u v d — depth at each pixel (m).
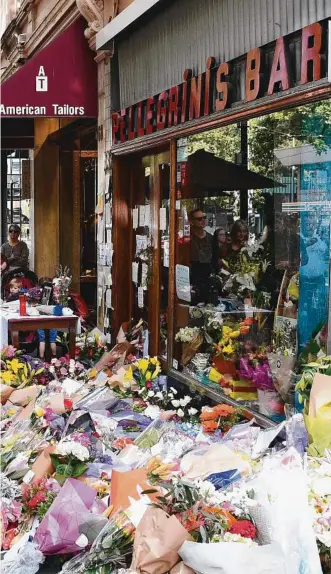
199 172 8.01
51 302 11.46
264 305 6.82
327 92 5.62
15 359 7.36
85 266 16.09
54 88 11.07
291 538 3.31
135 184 10.54
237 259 7.29
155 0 8.62
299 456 3.87
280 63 6.21
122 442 5.18
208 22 7.62
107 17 10.55
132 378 6.84
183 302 8.53
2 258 13.59
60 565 3.80
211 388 7.64
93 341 10.12
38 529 3.79
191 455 4.46
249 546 3.21
